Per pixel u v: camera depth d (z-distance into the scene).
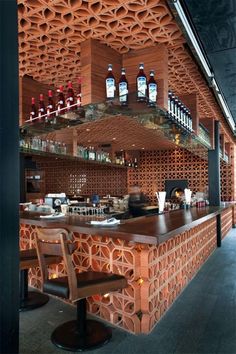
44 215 4.12
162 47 3.50
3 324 1.21
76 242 3.42
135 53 3.68
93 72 3.42
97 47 3.48
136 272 2.85
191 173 9.74
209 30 3.20
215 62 4.00
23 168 5.95
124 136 6.17
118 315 2.96
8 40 1.29
